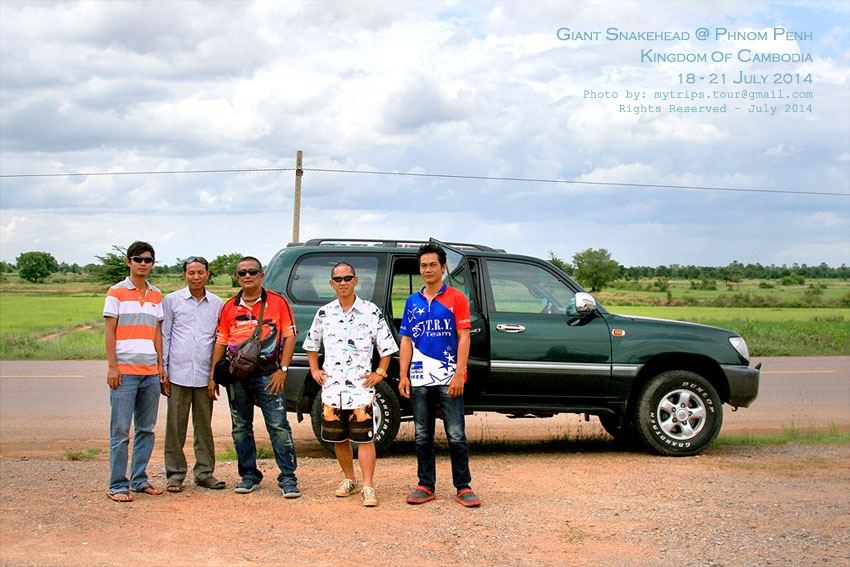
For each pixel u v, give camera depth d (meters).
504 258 8.41
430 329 6.23
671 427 8.28
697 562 5.01
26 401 12.17
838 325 32.28
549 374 8.14
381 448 7.98
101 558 4.95
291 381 7.98
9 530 5.48
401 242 8.78
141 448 6.50
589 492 6.67
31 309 48.91
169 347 6.59
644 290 87.50
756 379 8.49
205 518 5.83
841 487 6.93
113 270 44.88
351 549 5.17
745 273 139.38
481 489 6.75
